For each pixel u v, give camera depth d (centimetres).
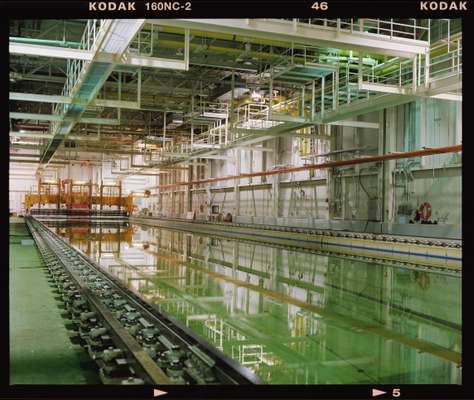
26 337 465
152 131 2662
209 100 1955
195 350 331
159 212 3856
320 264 1205
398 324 593
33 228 1833
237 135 1931
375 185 1550
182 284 884
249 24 726
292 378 399
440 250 1113
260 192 2386
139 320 438
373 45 841
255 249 1594
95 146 2997
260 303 714
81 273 730
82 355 413
